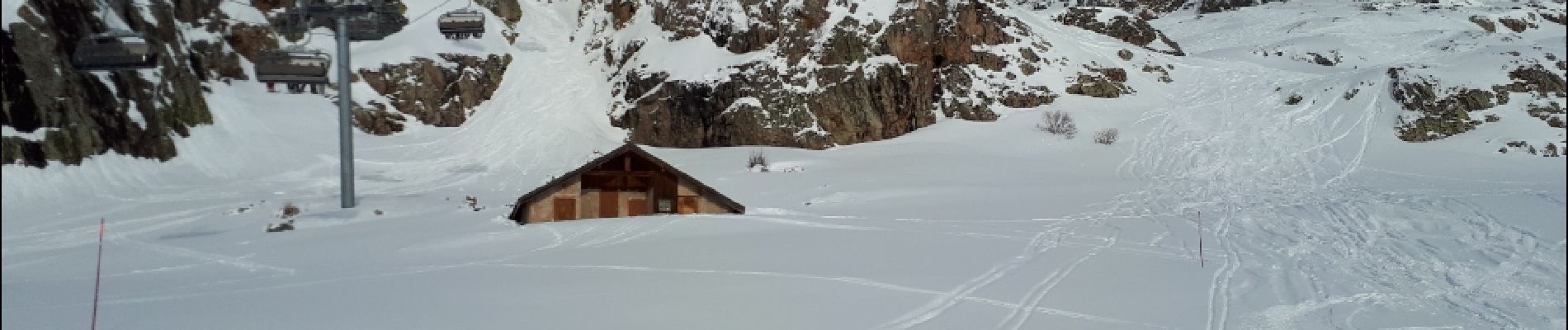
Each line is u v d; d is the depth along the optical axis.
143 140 30.50
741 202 25.78
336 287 13.37
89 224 23.12
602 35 49.09
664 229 19.73
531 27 49.69
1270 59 58.69
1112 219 21.50
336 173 32.75
